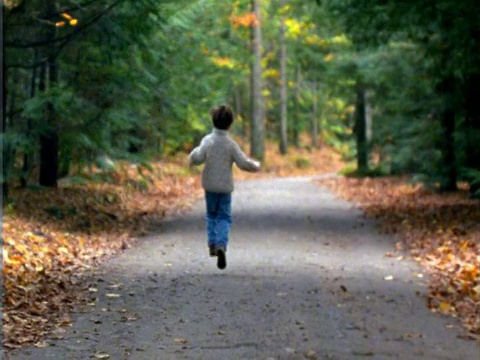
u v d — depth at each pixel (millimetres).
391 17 16984
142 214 18953
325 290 11094
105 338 7766
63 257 12195
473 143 22172
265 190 29719
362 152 40500
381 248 15711
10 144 14938
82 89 15555
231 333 8242
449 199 23594
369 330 8766
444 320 9516
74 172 21391
